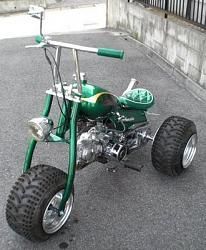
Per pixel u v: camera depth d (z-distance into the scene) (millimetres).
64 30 10727
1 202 3082
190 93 5520
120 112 3094
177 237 2674
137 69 6742
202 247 2576
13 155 3838
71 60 7344
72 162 2490
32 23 11797
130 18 9320
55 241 2645
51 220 2594
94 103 2648
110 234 2709
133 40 8867
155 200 3080
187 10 6281
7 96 5520
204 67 5348
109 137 3066
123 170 3492
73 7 14992
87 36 9617
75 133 2521
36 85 5977
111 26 10961
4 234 2727
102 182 3326
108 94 2822
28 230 2404
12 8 14148
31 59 7551
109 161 3420
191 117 4695
